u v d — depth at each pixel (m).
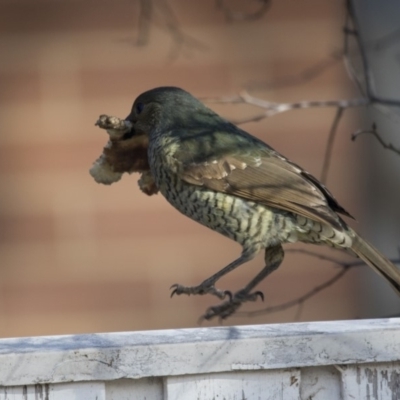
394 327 6.21
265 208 8.51
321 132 13.42
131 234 13.33
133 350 6.03
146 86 13.38
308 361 6.12
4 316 13.28
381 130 13.56
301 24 13.45
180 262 13.30
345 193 13.66
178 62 13.36
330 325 6.35
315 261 13.29
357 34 9.56
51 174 13.35
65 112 13.38
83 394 6.02
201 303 13.31
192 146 8.73
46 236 13.33
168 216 13.30
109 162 8.92
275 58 13.47
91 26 13.41
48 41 13.40
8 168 13.31
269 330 6.26
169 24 12.02
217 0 11.09
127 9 13.42
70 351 5.99
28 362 5.97
